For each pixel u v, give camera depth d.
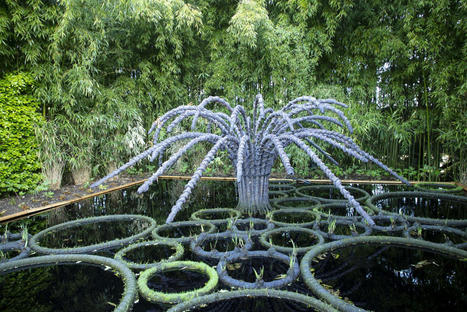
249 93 5.55
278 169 5.43
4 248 2.15
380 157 5.43
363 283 1.55
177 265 1.77
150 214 3.05
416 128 5.09
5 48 3.82
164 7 4.57
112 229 2.56
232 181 4.86
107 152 5.17
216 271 1.71
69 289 1.55
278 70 5.05
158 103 5.86
